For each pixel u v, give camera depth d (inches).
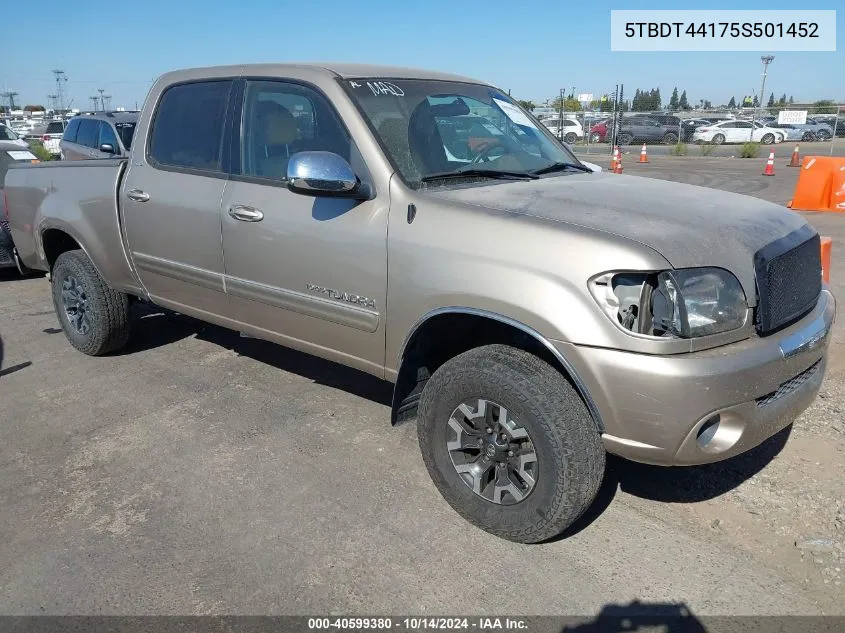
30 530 125.5
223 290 159.3
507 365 111.7
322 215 135.1
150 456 150.7
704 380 98.8
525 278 108.0
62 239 211.8
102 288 195.0
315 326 143.4
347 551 118.6
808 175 465.7
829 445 148.9
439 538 121.6
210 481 140.5
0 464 148.4
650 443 102.9
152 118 175.9
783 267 113.3
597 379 103.0
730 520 125.3
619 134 1171.3
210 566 115.3
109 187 181.2
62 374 196.5
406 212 124.0
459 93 156.7
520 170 147.3
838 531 120.9
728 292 104.4
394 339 128.1
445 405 121.0
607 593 108.0
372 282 128.6
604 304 102.6
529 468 113.4
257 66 154.6
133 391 183.9
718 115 1395.2
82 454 152.0
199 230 159.5
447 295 116.6
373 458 148.8
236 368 198.5
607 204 120.0
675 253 102.2
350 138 133.4
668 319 100.7
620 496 133.3
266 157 148.8
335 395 180.1
